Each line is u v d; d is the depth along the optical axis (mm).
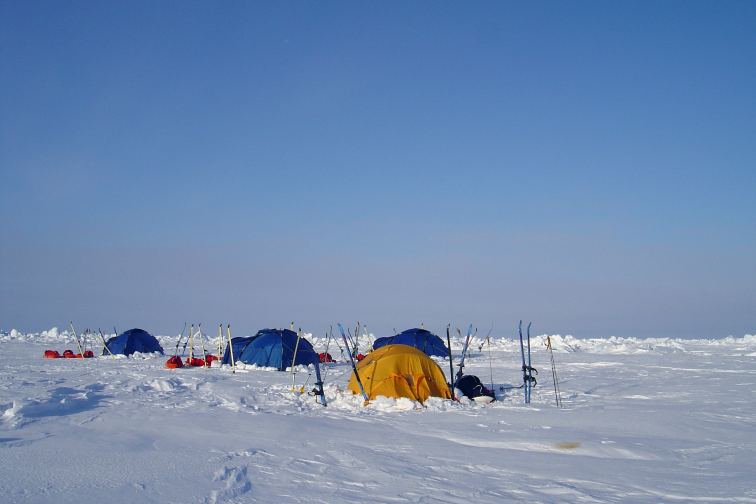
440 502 6777
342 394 15055
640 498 7066
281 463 8336
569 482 7746
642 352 30734
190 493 6777
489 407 13875
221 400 14016
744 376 20156
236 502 6539
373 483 7488
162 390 15375
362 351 31688
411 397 14109
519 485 7562
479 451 9461
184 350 31391
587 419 12148
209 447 9211
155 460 8250
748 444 10070
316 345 36281
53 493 6613
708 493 7266
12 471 7480
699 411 13055
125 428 10414
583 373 21422
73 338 40938
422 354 15133
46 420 10906
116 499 6457
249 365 22172
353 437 10320
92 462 8039
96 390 14875
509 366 24188
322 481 7504
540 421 11977
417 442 10031
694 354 29797
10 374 18344
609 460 8977
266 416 12039
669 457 9164
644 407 13734
